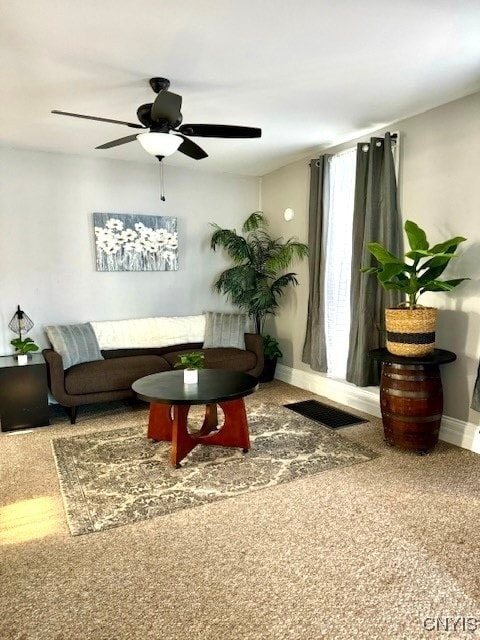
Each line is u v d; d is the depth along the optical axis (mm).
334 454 3123
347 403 4293
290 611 1710
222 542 2145
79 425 3814
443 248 2904
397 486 2672
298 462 3004
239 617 1684
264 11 2020
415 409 3041
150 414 3381
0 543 2148
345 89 2947
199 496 2572
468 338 3186
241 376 3355
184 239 5180
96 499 2547
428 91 2998
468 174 3115
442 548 2086
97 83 2791
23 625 1656
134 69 2605
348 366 4051
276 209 5305
